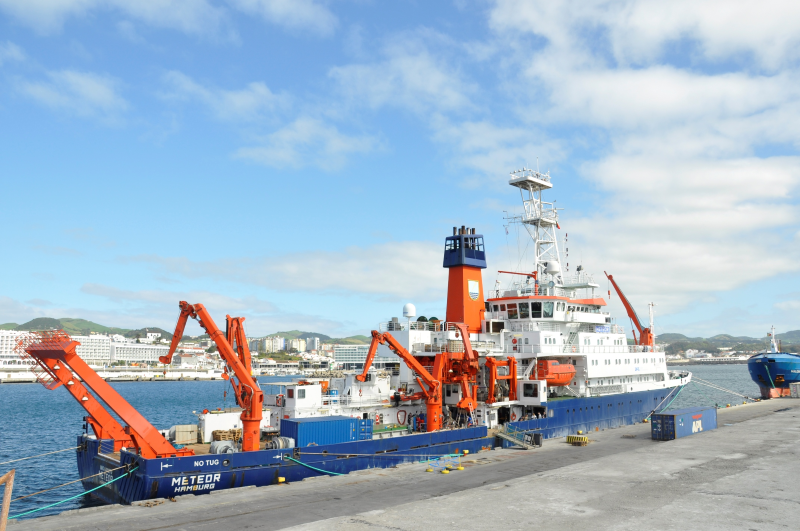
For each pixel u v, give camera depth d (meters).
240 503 27.33
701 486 28.72
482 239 53.44
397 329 50.66
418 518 22.94
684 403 101.94
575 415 51.81
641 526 21.67
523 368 51.00
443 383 45.75
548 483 29.75
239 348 33.22
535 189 59.62
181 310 32.66
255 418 31.69
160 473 28.12
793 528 21.34
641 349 66.06
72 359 29.19
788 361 88.31
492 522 22.31
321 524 22.14
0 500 37.75
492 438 44.78
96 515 25.02
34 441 66.88
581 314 55.75
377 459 37.00
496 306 54.84
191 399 143.75
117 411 29.08
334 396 42.47
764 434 48.94
